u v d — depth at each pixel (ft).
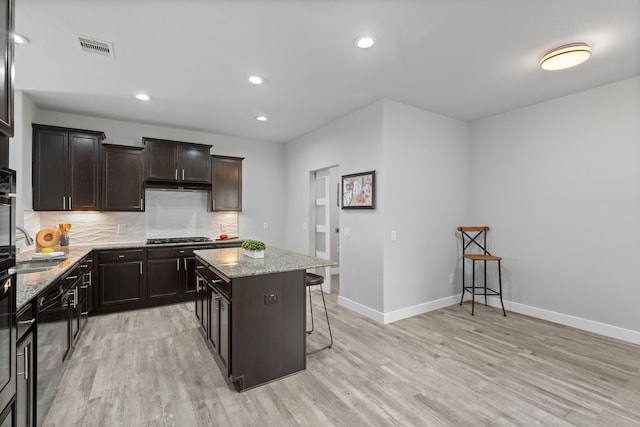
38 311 5.88
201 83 10.29
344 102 12.09
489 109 12.91
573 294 11.28
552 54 8.20
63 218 13.12
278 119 14.16
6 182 4.26
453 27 7.23
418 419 6.23
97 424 6.06
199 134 16.29
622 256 10.18
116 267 12.66
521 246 12.79
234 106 12.48
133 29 7.23
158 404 6.70
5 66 4.30
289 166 18.54
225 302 7.51
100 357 8.79
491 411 6.47
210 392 7.16
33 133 11.67
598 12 6.66
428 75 9.76
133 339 10.05
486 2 6.35
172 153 14.37
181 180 14.53
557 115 11.69
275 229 18.75
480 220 14.25
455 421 6.16
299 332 8.10
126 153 13.41
